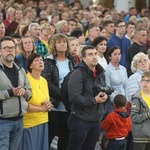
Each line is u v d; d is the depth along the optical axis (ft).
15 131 40.83
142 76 45.98
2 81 39.68
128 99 50.85
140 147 45.98
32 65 43.75
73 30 74.95
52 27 70.03
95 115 42.70
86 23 104.27
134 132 45.80
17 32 71.31
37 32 60.49
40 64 43.83
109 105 52.65
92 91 42.57
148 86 45.44
